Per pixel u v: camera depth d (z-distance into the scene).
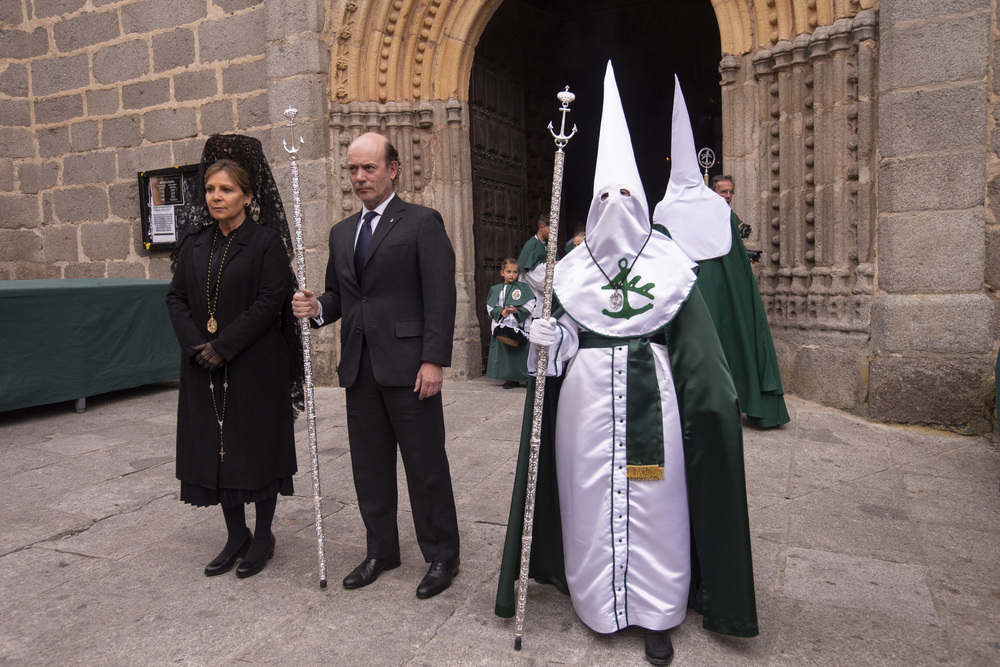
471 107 8.14
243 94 7.82
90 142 8.85
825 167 5.65
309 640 2.55
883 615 2.64
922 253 5.00
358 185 2.86
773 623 2.60
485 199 8.42
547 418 2.74
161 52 8.23
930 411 4.97
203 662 2.43
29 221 9.23
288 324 3.16
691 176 5.05
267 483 3.01
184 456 2.97
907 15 4.95
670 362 2.46
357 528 3.58
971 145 4.84
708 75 10.62
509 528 2.60
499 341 6.82
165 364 6.85
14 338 5.62
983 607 2.68
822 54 5.57
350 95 7.23
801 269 5.88
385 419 2.94
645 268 2.45
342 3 7.11
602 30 11.02
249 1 7.68
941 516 3.53
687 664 2.36
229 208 2.93
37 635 2.62
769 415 4.97
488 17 7.33
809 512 3.61
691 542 2.55
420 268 2.83
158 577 3.07
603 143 2.52
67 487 4.24
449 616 2.69
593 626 2.47
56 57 8.89
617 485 2.42
